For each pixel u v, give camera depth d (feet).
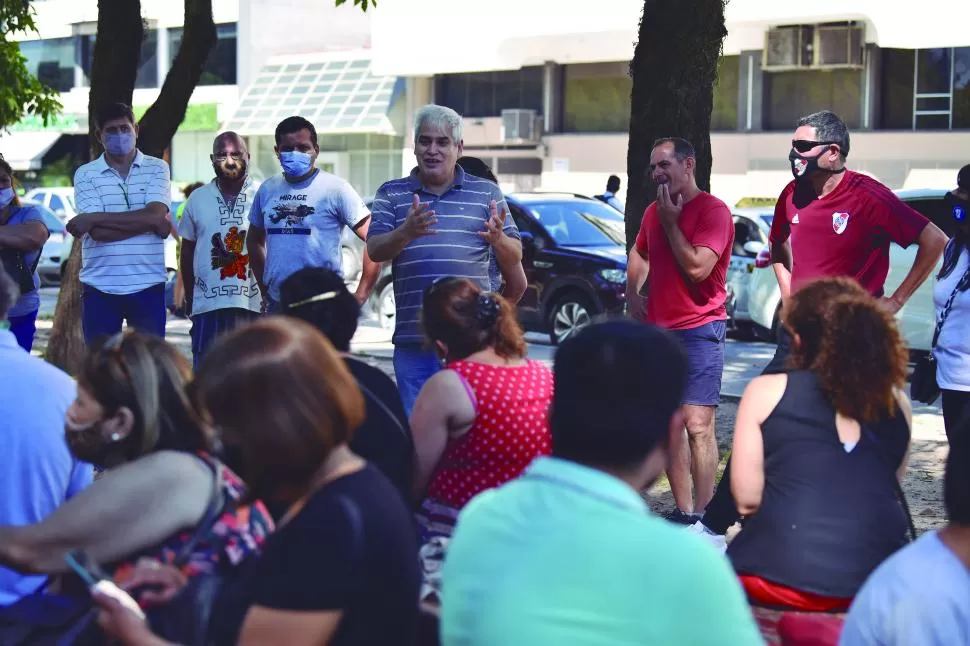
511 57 123.95
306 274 15.58
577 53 119.75
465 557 8.84
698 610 8.18
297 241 26.89
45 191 110.32
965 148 102.22
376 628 9.77
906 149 104.83
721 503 17.62
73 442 12.12
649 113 28.71
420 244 23.41
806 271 23.08
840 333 14.26
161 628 10.90
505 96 128.77
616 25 116.26
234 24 157.17
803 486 14.25
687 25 28.27
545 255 56.54
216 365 9.77
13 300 14.82
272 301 27.07
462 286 16.44
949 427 22.25
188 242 29.68
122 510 11.59
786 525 14.25
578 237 57.47
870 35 104.47
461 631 8.71
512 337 16.26
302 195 26.94
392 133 136.87
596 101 122.01
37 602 13.08
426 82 134.41
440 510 15.99
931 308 44.27
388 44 132.16
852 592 14.11
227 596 10.37
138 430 11.84
